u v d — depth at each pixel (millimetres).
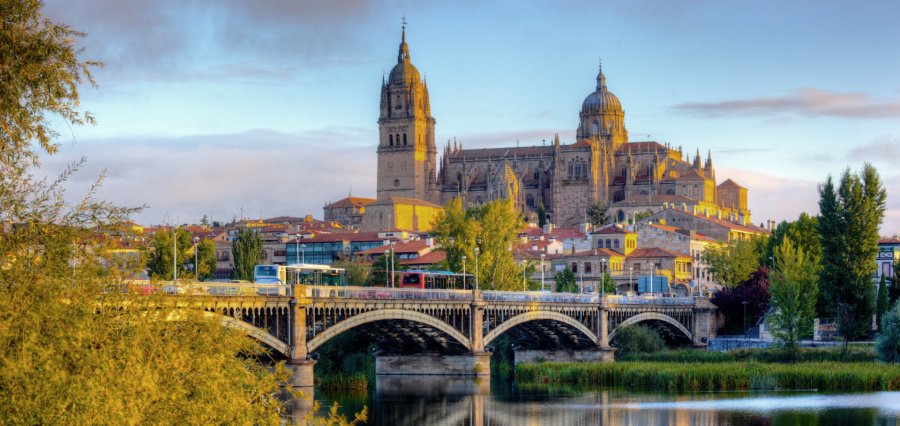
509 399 141125
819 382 151500
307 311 127562
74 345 52906
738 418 124375
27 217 54250
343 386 149625
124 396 53125
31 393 50344
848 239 196125
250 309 118625
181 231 197000
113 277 56312
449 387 151625
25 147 54594
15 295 52531
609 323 192250
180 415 55625
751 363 166875
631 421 123000
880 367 157250
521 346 189250
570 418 125000
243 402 59156
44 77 54219
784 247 191500
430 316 147750
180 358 56312
